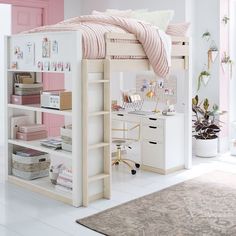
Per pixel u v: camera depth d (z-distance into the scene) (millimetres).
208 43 5676
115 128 5523
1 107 6242
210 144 5492
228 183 4312
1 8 6039
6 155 4430
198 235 2998
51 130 6660
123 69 4051
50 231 3111
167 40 4340
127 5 6227
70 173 3773
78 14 6930
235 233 3035
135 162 4930
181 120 4828
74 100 3578
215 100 5688
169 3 5707
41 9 6473
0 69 6184
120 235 3014
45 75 6516
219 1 5523
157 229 3113
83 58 3631
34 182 4148
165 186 4227
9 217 3393
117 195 3953
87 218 3342
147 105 6000
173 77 5680
